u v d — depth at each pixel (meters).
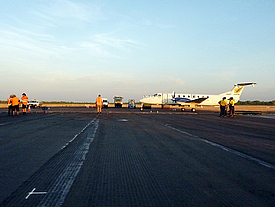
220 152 7.72
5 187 4.42
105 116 25.08
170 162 6.39
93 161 6.39
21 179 4.88
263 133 12.57
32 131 12.35
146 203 3.80
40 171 5.44
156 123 17.67
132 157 6.91
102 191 4.27
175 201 3.88
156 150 7.94
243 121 20.47
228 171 5.61
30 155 7.02
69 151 7.61
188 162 6.41
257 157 7.06
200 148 8.36
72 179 4.91
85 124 16.28
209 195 4.14
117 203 3.78
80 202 3.81
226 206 3.73
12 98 24.33
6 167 5.74
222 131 13.29
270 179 5.05
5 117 22.25
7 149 7.85
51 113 30.42
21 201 3.82
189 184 4.69
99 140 9.77
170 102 43.12
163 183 4.73
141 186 4.55
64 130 12.88
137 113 32.56
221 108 26.83
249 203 3.84
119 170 5.59
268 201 3.92
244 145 9.01
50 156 6.91
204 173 5.43
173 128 14.49
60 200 3.88
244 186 4.61
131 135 11.31
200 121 20.02
